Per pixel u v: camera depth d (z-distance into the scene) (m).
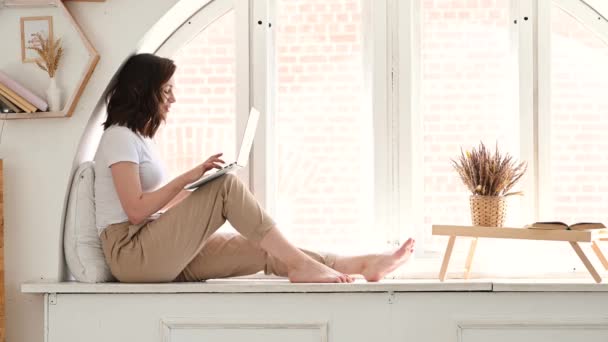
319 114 3.61
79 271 3.15
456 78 3.57
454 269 3.53
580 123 3.57
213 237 3.24
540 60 3.53
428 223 3.58
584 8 3.54
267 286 2.99
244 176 3.56
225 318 3.00
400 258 3.21
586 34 3.57
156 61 3.17
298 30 3.61
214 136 3.62
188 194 3.37
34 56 3.23
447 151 3.58
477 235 3.13
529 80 3.52
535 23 3.55
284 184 3.61
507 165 3.21
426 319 2.98
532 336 2.97
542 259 3.52
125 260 3.04
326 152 3.60
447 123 3.58
